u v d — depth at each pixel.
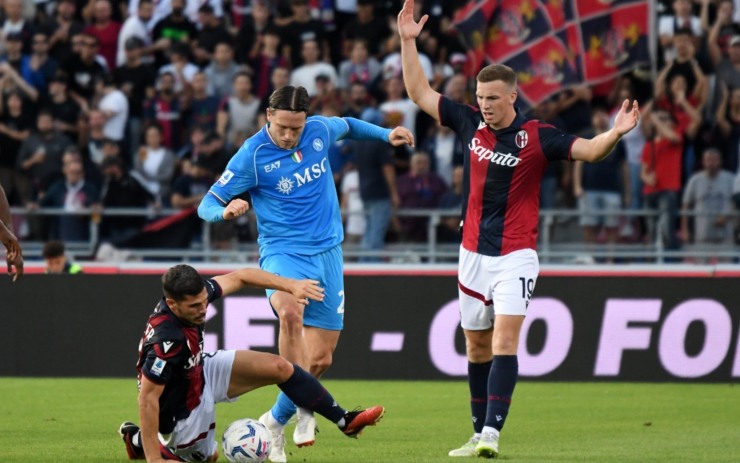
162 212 48.97
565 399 36.31
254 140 25.66
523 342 41.16
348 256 47.31
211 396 22.41
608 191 47.94
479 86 24.11
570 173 49.16
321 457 24.61
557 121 48.75
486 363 25.75
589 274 41.03
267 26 53.94
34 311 42.47
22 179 51.53
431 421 31.28
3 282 42.59
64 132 52.66
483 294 24.83
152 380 20.92
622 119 22.91
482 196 24.53
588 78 44.69
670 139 46.69
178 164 51.50
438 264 41.69
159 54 56.34
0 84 53.09
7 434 28.20
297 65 53.94
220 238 48.22
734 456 24.81
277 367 22.61
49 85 54.06
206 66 55.00
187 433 22.09
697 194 48.09
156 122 51.25
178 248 48.72
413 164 48.47
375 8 55.06
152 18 57.91
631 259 47.56
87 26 57.22
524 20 44.97
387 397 36.78
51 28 56.59
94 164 51.47
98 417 31.64
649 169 46.94
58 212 48.97
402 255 45.62
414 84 25.59
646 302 40.84
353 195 49.06
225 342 41.78
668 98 48.47
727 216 47.53
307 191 25.91
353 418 23.16
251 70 53.03
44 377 42.28
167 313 21.22
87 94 54.25
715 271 40.69
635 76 50.31
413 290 41.56
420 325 41.50
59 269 42.56
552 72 44.88
